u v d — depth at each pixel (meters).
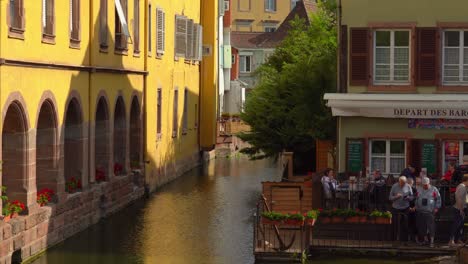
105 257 29.59
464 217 30.00
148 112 46.62
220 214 39.00
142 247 31.41
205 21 66.00
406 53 34.34
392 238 30.16
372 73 34.38
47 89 31.28
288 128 46.00
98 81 37.59
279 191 35.62
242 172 58.56
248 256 29.92
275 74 48.03
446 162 34.31
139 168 45.03
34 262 28.56
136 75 44.62
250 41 107.19
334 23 49.94
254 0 125.12
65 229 32.56
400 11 34.19
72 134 35.25
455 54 34.22
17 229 27.72
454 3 34.03
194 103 62.53
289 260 28.42
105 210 37.78
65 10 33.38
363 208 31.64
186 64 59.03
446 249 29.16
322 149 43.75
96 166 39.12
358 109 33.38
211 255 30.09
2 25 27.08
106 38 38.91
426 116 33.09
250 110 47.28
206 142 64.81
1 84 27.09
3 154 29.30
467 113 32.91
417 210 29.52
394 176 34.56
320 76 44.12
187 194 46.16
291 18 107.19
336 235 30.23
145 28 46.16
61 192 32.44
